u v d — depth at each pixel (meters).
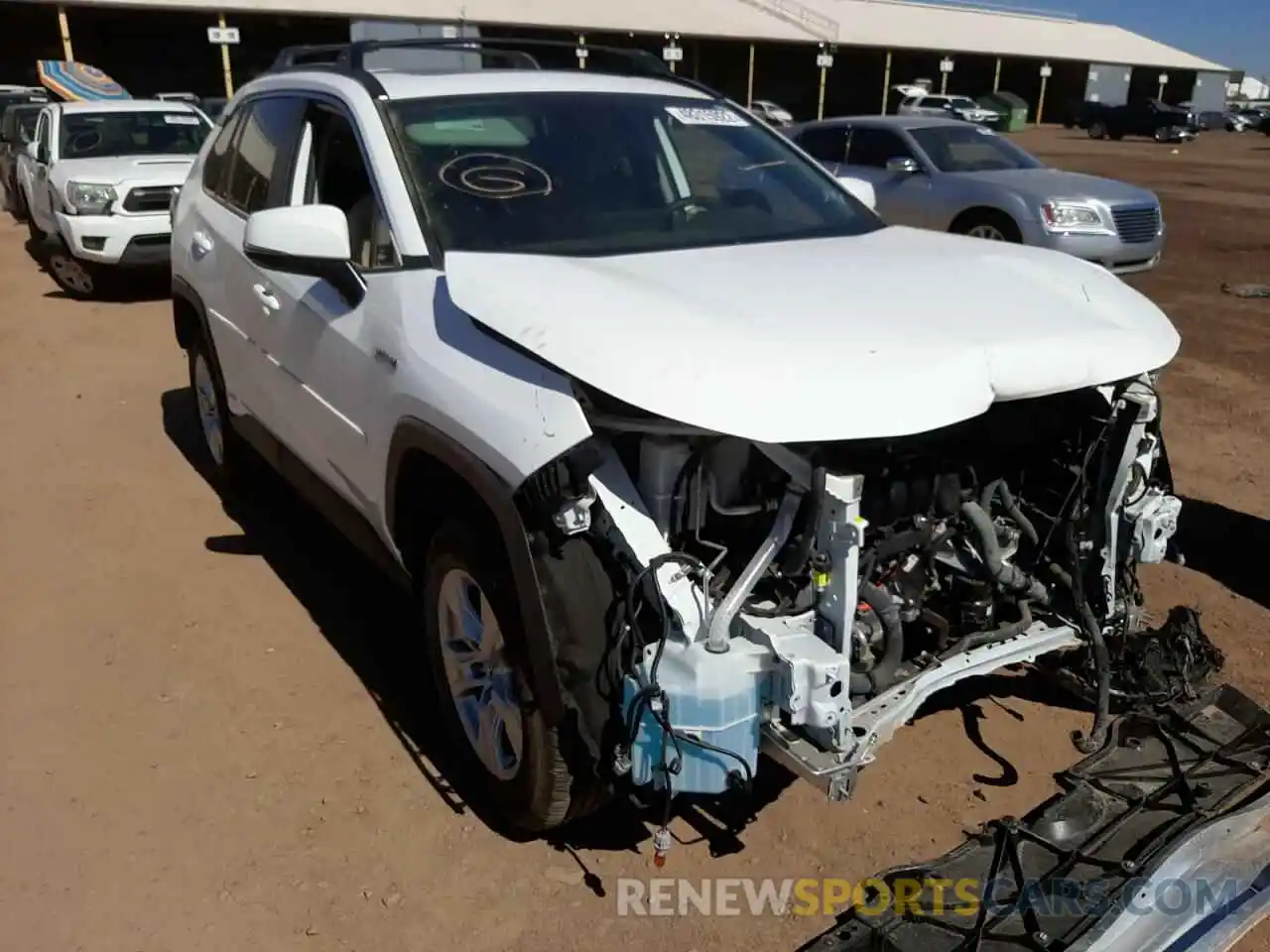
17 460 6.03
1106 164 29.66
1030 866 2.80
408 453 3.06
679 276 2.99
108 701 3.74
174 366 7.98
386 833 3.12
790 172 4.10
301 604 4.40
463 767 3.26
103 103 11.82
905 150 11.99
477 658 3.06
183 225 5.16
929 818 3.17
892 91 53.66
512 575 2.65
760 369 2.45
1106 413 3.13
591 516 2.57
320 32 38.94
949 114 41.38
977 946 2.54
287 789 3.30
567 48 4.49
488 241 3.28
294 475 4.16
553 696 2.58
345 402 3.42
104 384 7.52
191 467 5.91
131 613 4.33
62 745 3.50
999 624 3.21
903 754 3.46
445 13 35.69
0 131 16.25
